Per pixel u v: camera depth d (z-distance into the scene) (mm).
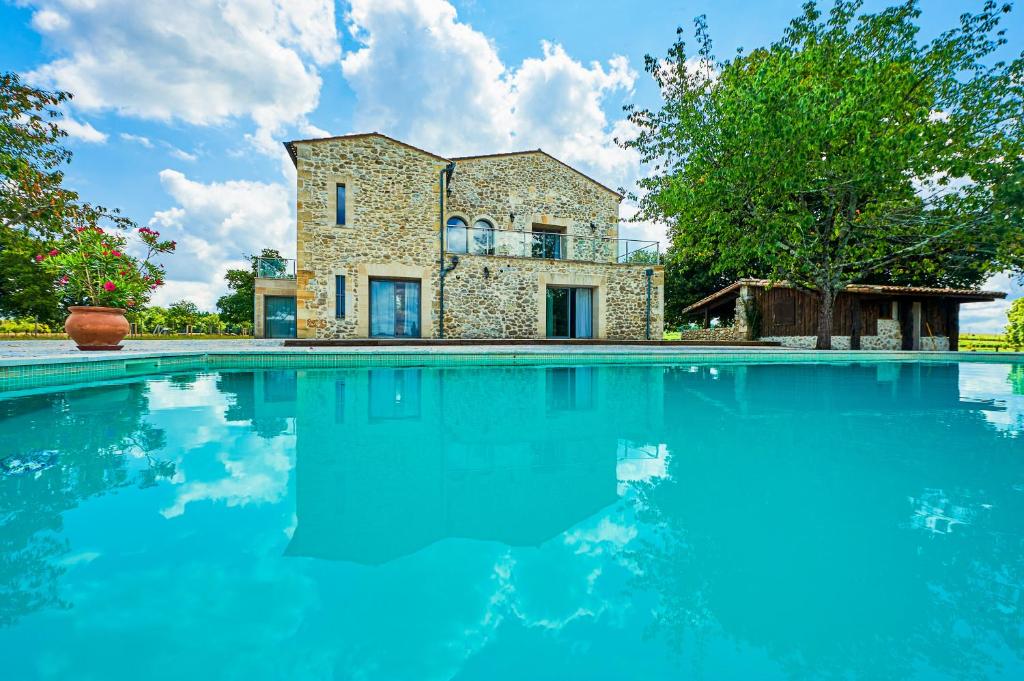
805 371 6191
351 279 10312
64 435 2395
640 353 6961
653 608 998
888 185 9469
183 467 1899
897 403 3703
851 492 1704
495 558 1205
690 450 2324
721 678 828
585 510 1540
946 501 1616
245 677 804
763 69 8906
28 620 902
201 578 1060
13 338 14844
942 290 13859
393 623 935
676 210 10766
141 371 5125
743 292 13383
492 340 10000
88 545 1204
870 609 1002
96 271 5781
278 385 4426
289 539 1277
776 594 1054
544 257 12141
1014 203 8414
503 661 846
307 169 10055
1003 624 949
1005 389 4512
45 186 10516
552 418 3088
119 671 823
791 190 8977
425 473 1920
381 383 4660
